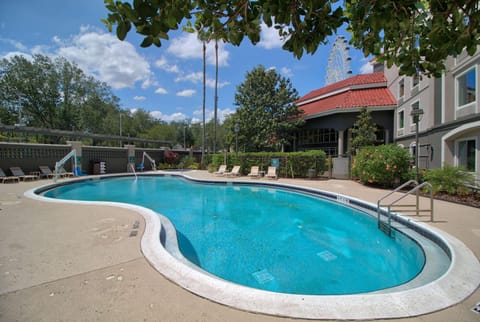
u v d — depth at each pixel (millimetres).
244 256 4754
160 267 3160
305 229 6461
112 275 2951
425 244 4531
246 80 22391
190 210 8555
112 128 41000
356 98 17938
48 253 3602
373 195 8922
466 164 9703
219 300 2445
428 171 9633
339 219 7453
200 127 59969
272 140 20703
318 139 21969
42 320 2143
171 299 2463
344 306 2354
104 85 39562
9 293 2555
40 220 5340
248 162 17625
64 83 33969
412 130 13688
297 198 10656
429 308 2334
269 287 3672
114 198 10680
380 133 18953
